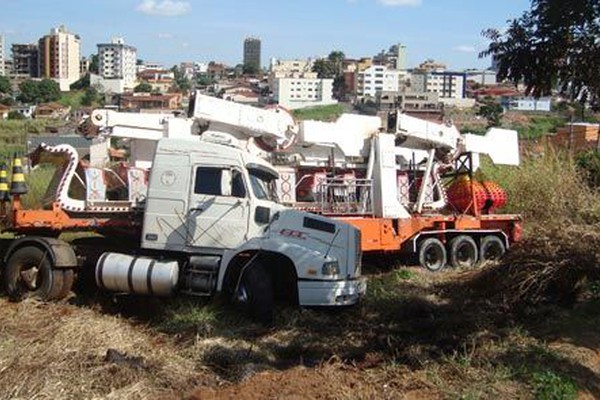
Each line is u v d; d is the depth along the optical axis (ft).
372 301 37.96
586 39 25.82
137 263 34.99
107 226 37.91
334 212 46.29
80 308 34.53
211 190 35.32
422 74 386.11
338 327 33.55
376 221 46.83
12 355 24.88
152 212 35.68
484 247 52.65
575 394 24.77
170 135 43.96
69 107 324.39
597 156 73.15
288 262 35.60
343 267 34.91
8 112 282.36
